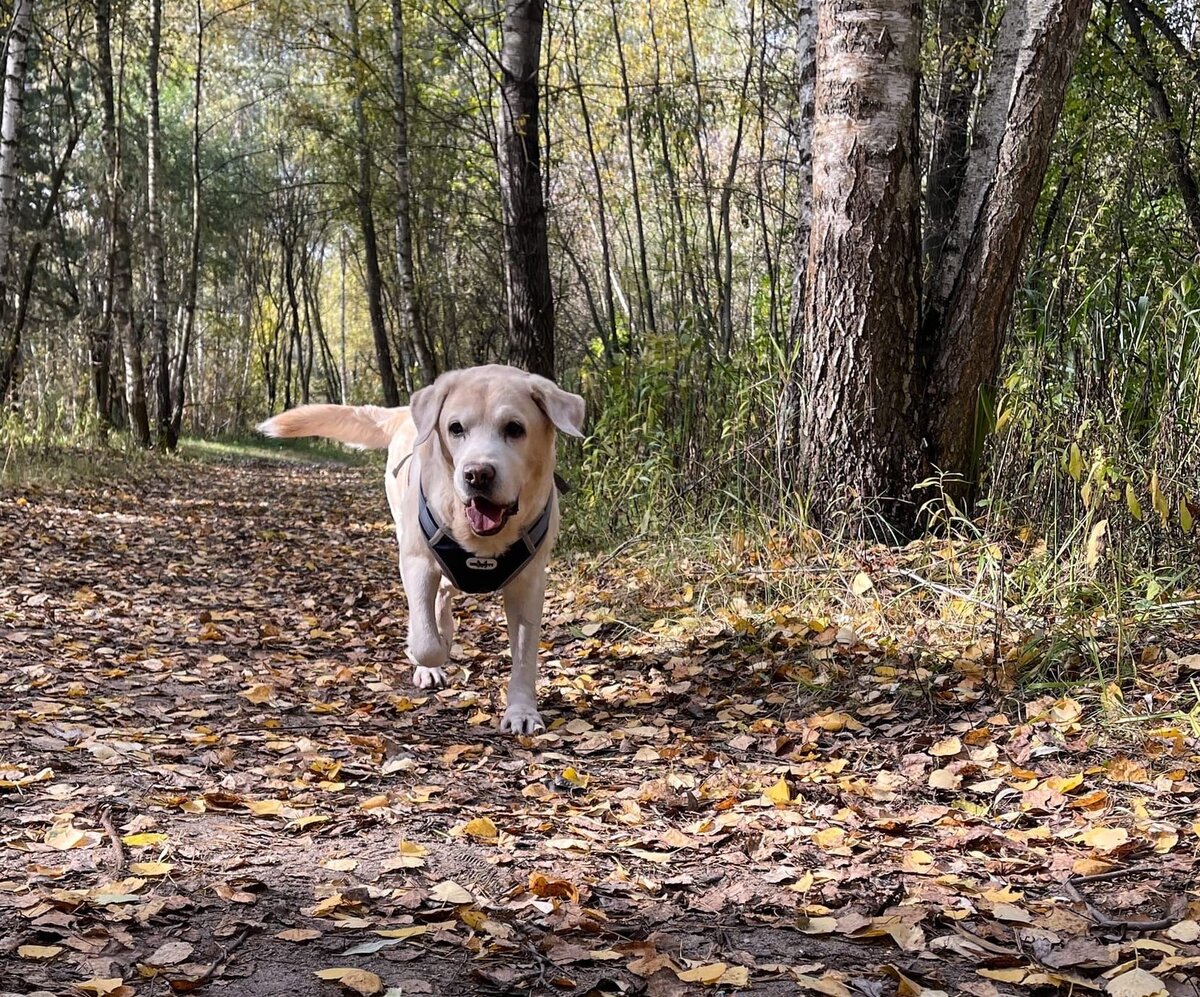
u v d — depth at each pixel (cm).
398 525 541
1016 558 591
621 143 2264
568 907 284
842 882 308
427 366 1920
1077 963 257
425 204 2881
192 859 308
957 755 420
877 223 692
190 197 3544
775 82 1581
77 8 2330
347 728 475
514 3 1285
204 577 930
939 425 705
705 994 242
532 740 457
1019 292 801
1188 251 902
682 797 384
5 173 1416
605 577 796
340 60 2005
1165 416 579
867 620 571
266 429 587
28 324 2684
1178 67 1059
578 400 456
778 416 762
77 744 423
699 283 1555
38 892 276
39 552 962
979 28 980
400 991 236
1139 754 398
